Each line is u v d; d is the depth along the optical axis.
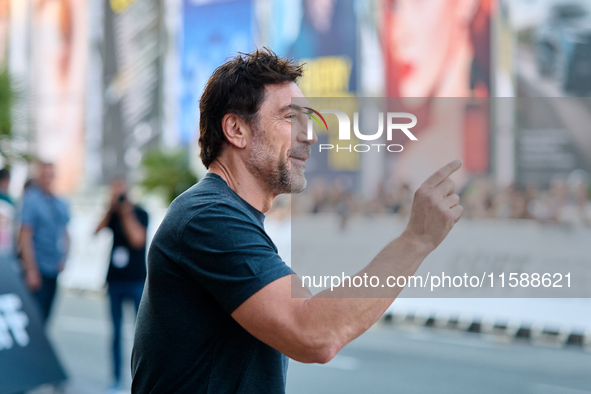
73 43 22.69
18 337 4.10
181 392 1.27
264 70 1.40
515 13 13.04
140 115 21.02
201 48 19.77
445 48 14.01
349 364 6.14
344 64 15.65
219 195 1.31
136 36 21.30
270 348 1.29
